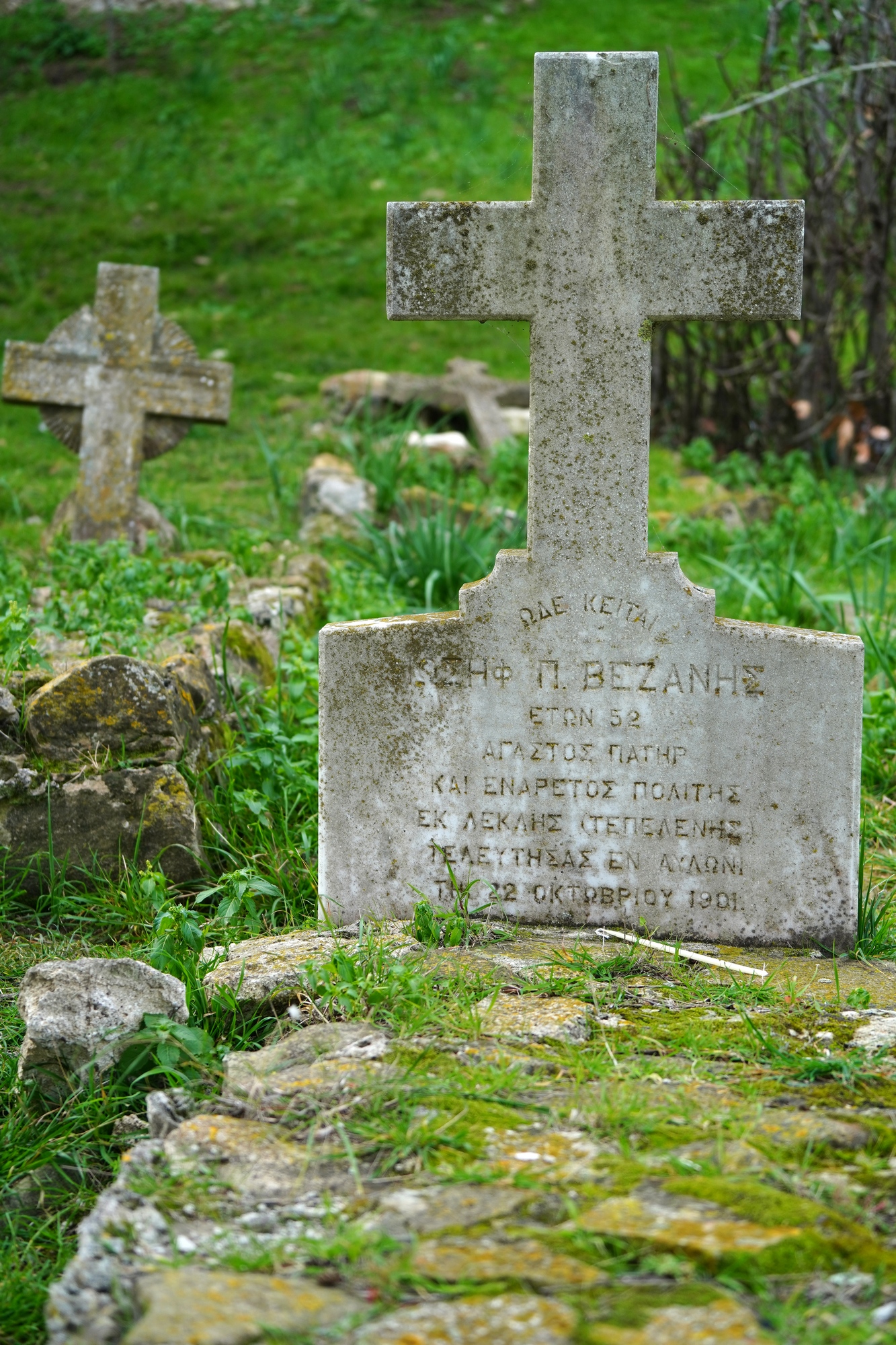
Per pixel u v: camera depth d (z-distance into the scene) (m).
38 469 9.39
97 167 14.91
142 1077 3.04
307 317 12.54
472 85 16.64
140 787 4.23
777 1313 1.99
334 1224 2.28
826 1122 2.56
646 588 3.70
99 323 7.58
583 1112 2.61
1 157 15.03
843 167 10.07
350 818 3.84
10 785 4.16
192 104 16.34
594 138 3.61
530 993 3.21
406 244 3.67
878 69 8.79
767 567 7.53
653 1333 1.94
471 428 10.32
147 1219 2.32
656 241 3.63
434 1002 3.07
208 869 4.26
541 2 18.83
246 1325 1.97
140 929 4.06
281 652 5.53
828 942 3.77
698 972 3.49
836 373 10.36
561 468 3.68
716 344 11.05
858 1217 2.26
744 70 15.02
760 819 3.74
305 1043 2.92
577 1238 2.16
